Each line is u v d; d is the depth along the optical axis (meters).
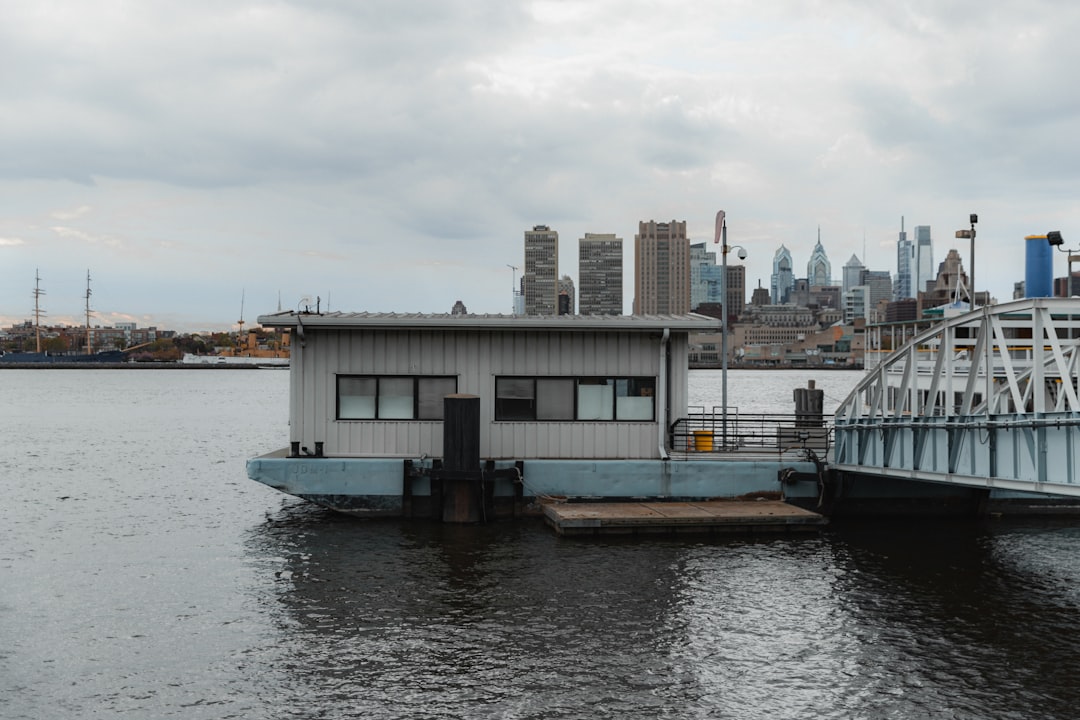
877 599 21.22
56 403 130.50
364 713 14.97
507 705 15.26
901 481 30.44
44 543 27.58
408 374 29.39
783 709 15.17
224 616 19.92
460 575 22.86
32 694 15.77
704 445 31.05
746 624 19.33
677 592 21.48
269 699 15.52
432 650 17.73
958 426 23.56
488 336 29.53
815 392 35.03
